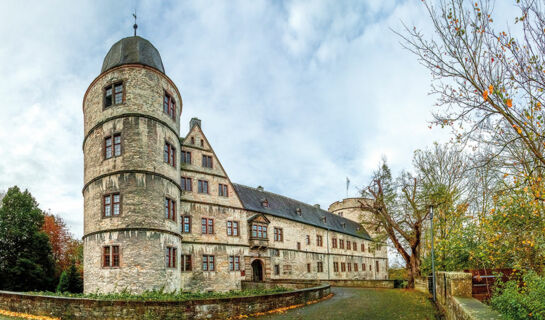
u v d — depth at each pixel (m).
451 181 26.23
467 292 11.29
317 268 49.56
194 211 32.69
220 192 35.56
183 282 30.30
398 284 33.28
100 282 21.84
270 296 17.48
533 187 11.42
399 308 17.73
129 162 22.95
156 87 25.03
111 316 14.62
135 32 27.03
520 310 7.59
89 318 14.92
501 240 14.02
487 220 14.71
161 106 25.16
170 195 24.92
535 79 8.40
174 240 24.70
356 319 14.91
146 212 22.66
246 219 37.78
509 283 10.12
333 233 55.66
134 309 14.49
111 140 23.73
